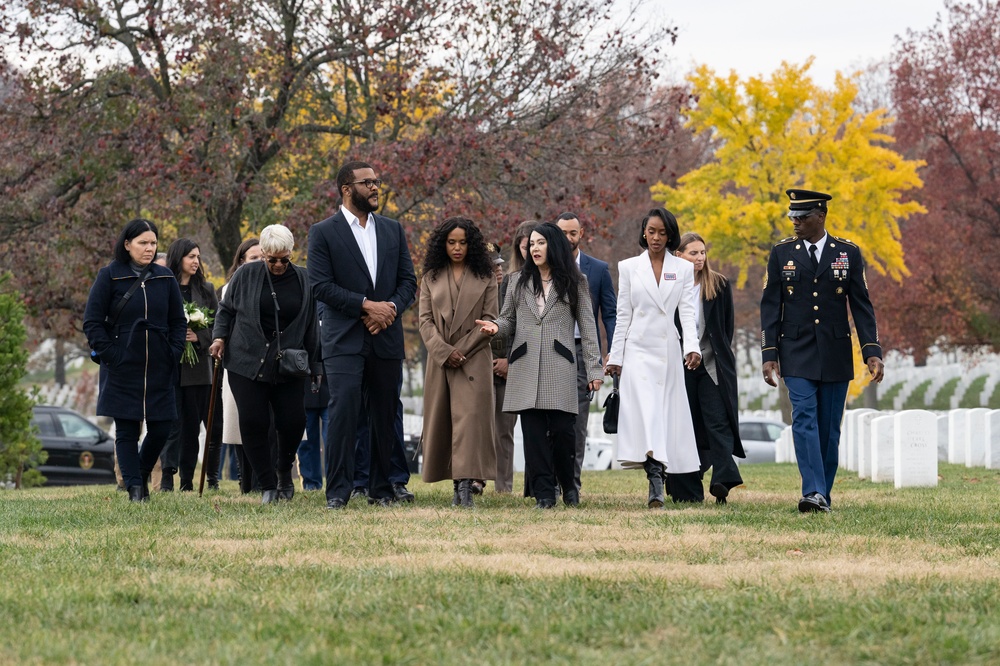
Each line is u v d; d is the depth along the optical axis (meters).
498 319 14.48
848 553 9.81
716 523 12.05
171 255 18.58
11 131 35.50
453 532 11.05
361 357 14.13
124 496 16.27
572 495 14.85
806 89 52.03
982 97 59.88
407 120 34.09
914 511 13.62
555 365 14.30
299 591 7.78
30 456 25.52
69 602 7.37
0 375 24.56
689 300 15.02
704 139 71.31
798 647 6.24
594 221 34.50
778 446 39.12
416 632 6.59
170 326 14.70
